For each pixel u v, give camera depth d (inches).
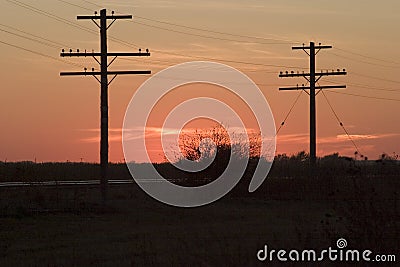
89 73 1925.4
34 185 2047.2
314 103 2704.2
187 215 1820.9
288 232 1286.9
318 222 1370.6
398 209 820.6
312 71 2716.5
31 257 1097.4
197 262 950.4
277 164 2596.0
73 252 1125.1
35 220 1635.1
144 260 989.8
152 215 1817.2
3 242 1300.4
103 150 1934.1
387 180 861.8
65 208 1797.5
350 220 847.1
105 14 1951.3
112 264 995.9
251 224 1555.1
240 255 955.3
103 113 1939.0
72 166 3235.7
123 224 1615.4
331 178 1847.9
